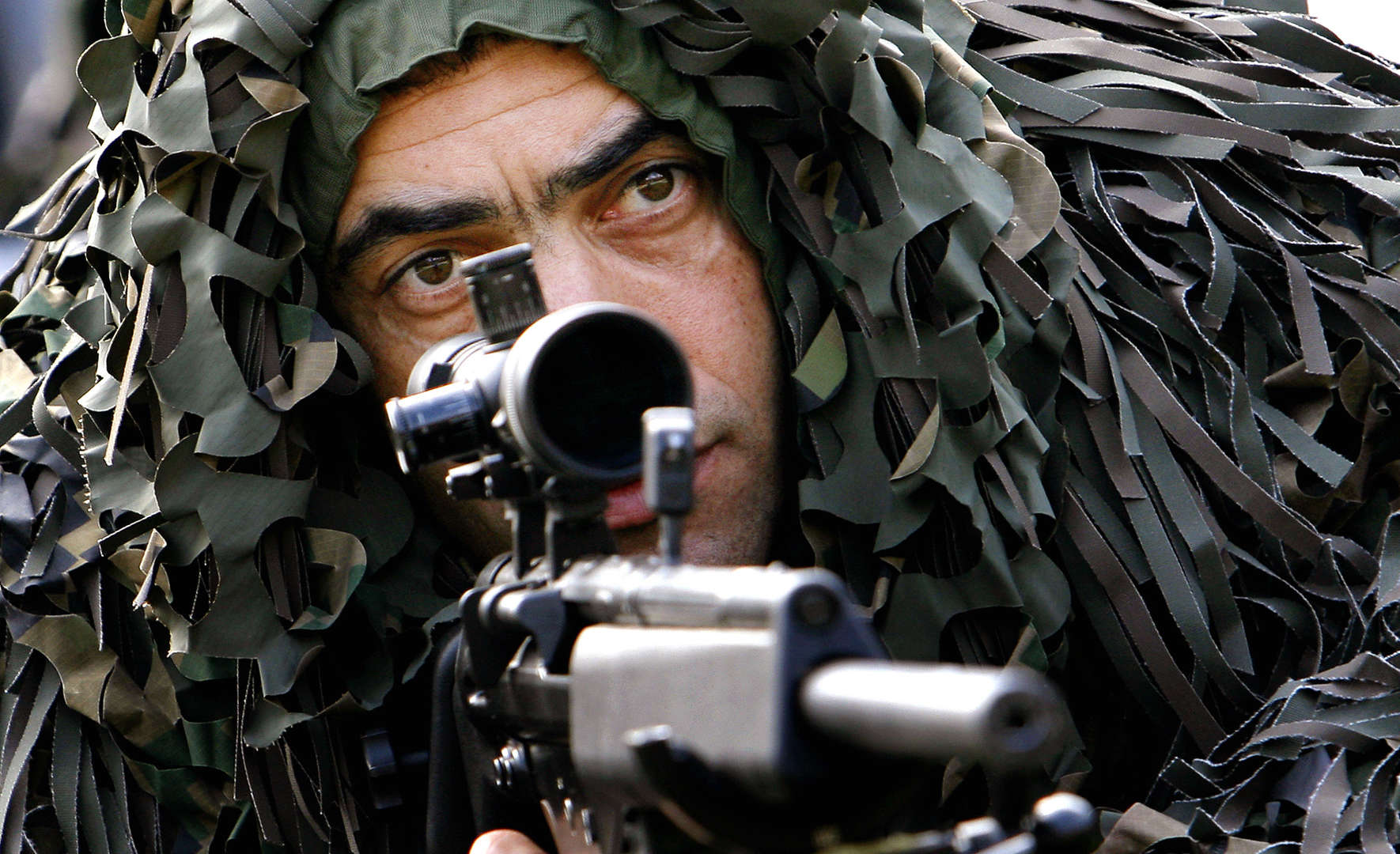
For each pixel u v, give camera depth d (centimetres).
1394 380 518
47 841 527
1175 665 488
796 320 507
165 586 493
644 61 483
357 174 489
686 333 504
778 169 502
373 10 471
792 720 219
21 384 585
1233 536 521
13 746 528
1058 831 244
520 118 480
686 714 239
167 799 525
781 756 217
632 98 488
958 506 490
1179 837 446
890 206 486
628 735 255
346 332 523
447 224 488
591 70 484
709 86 493
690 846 270
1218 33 604
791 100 499
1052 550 512
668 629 253
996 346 490
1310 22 633
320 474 519
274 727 487
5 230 555
